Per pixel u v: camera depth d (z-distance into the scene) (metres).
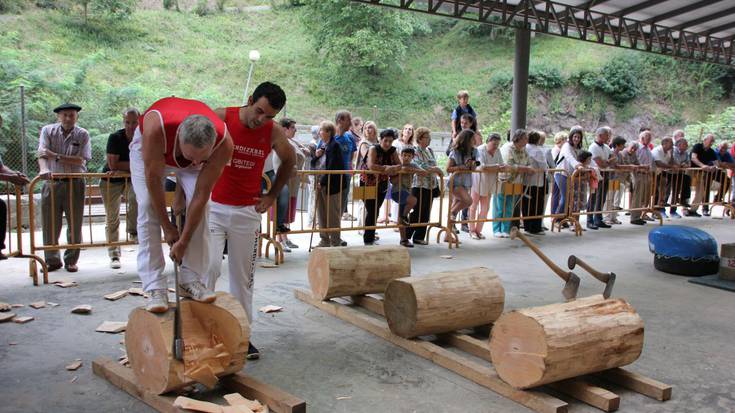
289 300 5.44
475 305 4.41
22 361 3.91
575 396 3.59
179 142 2.98
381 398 3.53
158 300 3.30
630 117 28.08
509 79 27.55
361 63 26.45
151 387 3.29
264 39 28.52
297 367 3.96
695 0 12.45
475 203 8.84
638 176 10.62
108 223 6.48
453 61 29.66
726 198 13.22
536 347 3.36
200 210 3.15
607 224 10.30
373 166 7.62
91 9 25.27
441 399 3.54
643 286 6.48
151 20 26.75
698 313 5.51
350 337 4.55
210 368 3.22
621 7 12.52
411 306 4.23
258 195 3.93
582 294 6.04
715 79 29.39
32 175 14.79
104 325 4.57
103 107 17.84
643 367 4.16
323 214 7.54
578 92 28.30
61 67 20.02
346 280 5.06
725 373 4.08
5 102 15.16
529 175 9.09
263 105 3.57
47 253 6.26
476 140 9.97
